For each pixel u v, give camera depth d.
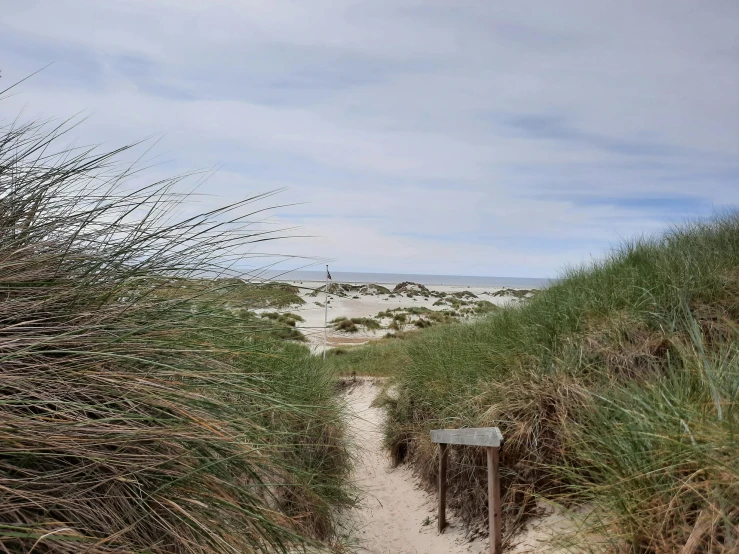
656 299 5.29
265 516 2.35
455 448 5.79
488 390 5.34
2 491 1.62
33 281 2.18
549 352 5.19
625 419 3.37
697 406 2.87
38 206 2.46
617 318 5.27
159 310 2.46
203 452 2.21
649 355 4.67
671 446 2.68
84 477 1.82
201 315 2.71
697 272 5.47
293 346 7.22
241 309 3.32
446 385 6.65
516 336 6.06
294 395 4.48
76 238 2.43
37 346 1.99
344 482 5.59
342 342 21.62
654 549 2.56
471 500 5.28
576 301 5.95
